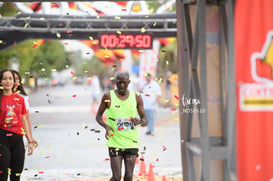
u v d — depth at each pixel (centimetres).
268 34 861
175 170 1838
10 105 1247
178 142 2667
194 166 1192
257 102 856
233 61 977
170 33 2922
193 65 1138
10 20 2845
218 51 1174
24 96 1379
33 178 1709
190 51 1173
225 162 1138
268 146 851
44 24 2864
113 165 1280
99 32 2859
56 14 2900
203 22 1041
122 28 2845
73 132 3195
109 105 1287
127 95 1294
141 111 1322
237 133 858
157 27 2862
